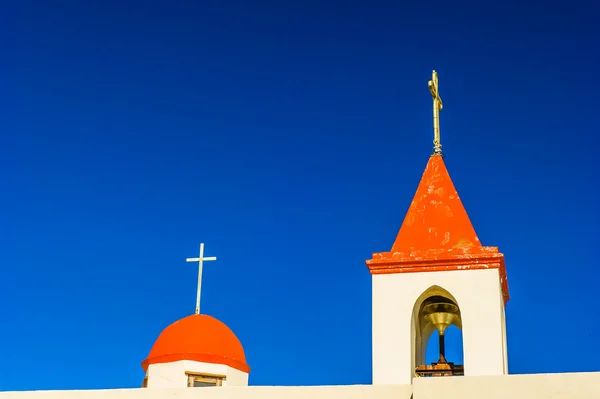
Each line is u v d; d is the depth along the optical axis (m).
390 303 20.59
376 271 20.97
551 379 16.81
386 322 20.44
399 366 19.98
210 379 23.88
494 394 16.97
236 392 18.80
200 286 25.39
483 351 19.69
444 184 22.09
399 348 20.14
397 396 18.09
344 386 18.39
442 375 20.02
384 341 20.27
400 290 20.69
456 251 20.62
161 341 24.33
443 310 21.23
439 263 20.61
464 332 19.97
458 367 20.08
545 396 16.73
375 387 18.23
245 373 24.77
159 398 19.12
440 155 22.77
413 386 17.42
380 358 20.14
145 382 24.23
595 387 16.59
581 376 16.72
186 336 24.08
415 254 20.81
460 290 20.34
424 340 22.22
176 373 23.72
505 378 17.03
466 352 19.77
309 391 18.48
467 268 20.48
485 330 19.88
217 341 24.20
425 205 21.80
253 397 18.69
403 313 20.44
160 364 23.95
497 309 20.00
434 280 20.59
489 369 19.52
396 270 20.88
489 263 20.42
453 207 21.64
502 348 19.70
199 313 25.23
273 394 18.62
